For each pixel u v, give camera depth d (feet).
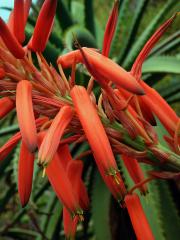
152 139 0.82
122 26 2.19
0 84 0.78
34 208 1.72
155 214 1.42
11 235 2.24
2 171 1.99
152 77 1.89
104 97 0.81
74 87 0.76
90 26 2.19
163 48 1.99
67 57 0.81
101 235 1.69
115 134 0.81
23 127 0.70
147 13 2.76
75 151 1.89
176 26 2.59
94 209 1.74
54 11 0.80
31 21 1.99
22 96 0.74
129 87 0.71
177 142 0.83
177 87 1.94
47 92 0.79
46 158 0.69
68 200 0.73
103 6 3.20
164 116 0.84
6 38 0.76
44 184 2.05
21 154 0.78
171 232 1.56
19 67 0.80
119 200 0.82
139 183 0.84
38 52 0.82
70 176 0.81
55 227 1.78
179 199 1.79
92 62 0.74
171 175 0.83
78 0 2.94
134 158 0.82
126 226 1.75
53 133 0.72
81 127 0.79
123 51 1.93
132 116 0.81
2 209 2.13
